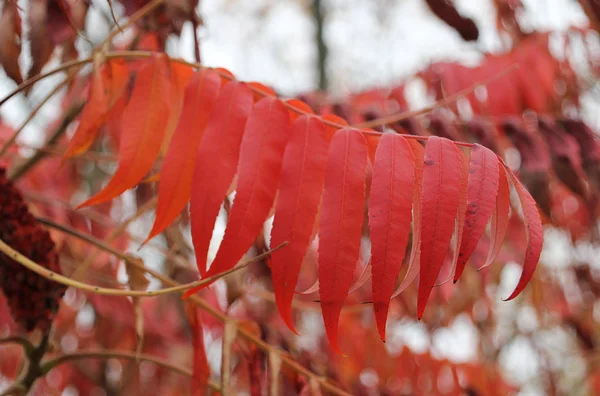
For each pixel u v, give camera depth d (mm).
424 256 561
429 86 1013
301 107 666
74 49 762
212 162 611
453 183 571
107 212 1209
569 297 1486
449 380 994
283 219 595
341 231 579
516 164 945
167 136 716
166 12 756
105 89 717
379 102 1034
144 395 1366
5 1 691
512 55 1002
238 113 625
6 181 692
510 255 922
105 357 767
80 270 799
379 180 577
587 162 838
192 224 599
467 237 556
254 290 922
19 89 661
